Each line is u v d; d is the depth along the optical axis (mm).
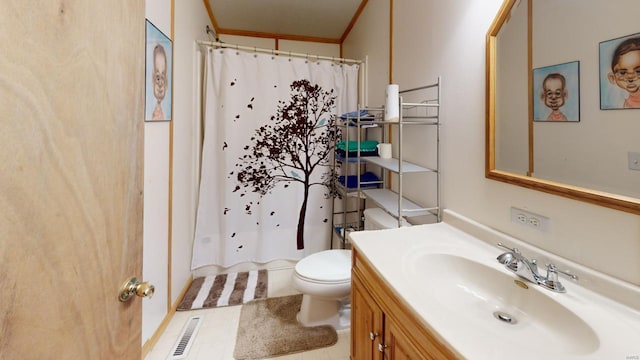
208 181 2309
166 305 1736
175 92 1790
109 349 616
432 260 1079
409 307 775
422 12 1644
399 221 1484
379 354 1012
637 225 732
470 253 1086
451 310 750
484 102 1204
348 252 1909
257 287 2207
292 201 2529
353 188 2203
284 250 2549
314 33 3168
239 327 1738
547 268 868
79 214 519
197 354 1516
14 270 405
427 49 1602
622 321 695
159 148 1566
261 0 2471
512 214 1097
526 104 1017
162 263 1646
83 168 525
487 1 1170
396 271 954
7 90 386
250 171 2383
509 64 1079
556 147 915
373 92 2369
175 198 1844
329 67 2508
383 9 2164
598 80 791
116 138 623
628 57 721
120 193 644
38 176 436
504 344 621
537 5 962
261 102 2348
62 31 469
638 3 698
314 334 1663
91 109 541
